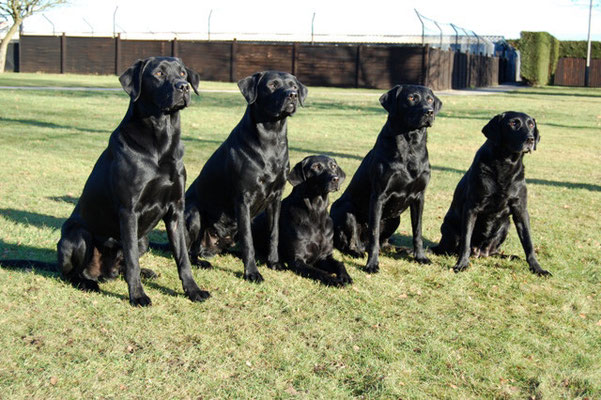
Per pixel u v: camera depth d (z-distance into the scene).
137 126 4.43
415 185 5.76
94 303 4.50
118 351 3.78
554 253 6.26
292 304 4.70
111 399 3.26
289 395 3.36
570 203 8.57
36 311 4.32
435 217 7.69
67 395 3.28
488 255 6.21
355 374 3.63
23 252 5.70
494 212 5.78
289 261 5.63
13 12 38.69
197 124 15.49
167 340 3.98
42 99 19.66
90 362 3.62
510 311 4.73
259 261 5.89
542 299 5.01
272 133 5.27
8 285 4.76
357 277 5.48
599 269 5.77
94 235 4.83
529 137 5.29
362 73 33.97
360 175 6.10
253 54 35.88
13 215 6.90
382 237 6.41
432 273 5.63
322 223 5.67
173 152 4.54
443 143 14.34
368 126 16.53
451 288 5.18
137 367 3.60
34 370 3.52
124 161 4.42
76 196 8.01
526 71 44.72
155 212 4.64
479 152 5.73
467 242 5.78
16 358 3.64
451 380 3.61
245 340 4.00
